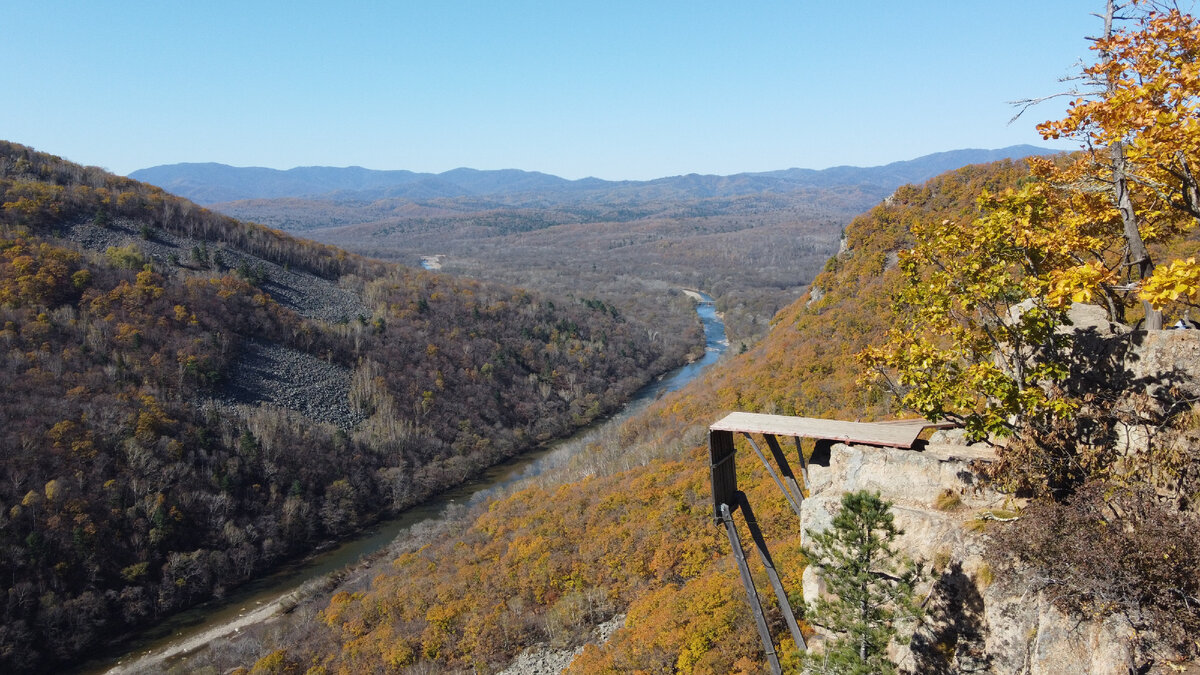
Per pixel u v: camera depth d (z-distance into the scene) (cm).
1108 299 1739
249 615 6988
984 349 1761
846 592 1596
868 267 8181
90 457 7756
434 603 5625
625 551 5378
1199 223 1507
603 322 18162
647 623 4141
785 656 2872
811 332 7838
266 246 16050
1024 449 1551
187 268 13162
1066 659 1348
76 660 6259
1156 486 1448
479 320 15700
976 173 8162
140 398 8956
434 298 15975
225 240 15562
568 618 4925
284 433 9706
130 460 8006
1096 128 1455
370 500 9600
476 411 12475
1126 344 1642
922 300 1838
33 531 6738
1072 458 1533
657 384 15512
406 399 11981
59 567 6619
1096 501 1370
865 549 1571
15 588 6288
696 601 3825
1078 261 1788
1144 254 1578
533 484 8794
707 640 3469
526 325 16275
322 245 18138
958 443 1867
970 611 1545
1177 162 1455
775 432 1891
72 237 12912
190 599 7250
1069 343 1666
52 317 9675
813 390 6362
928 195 8456
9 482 7069
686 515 5466
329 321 13488
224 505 8244
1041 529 1383
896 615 1653
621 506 6134
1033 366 1758
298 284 15025
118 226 13950
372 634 5444
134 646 6494
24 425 7725
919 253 1817
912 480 1764
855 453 1872
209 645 6419
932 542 1661
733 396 7506
